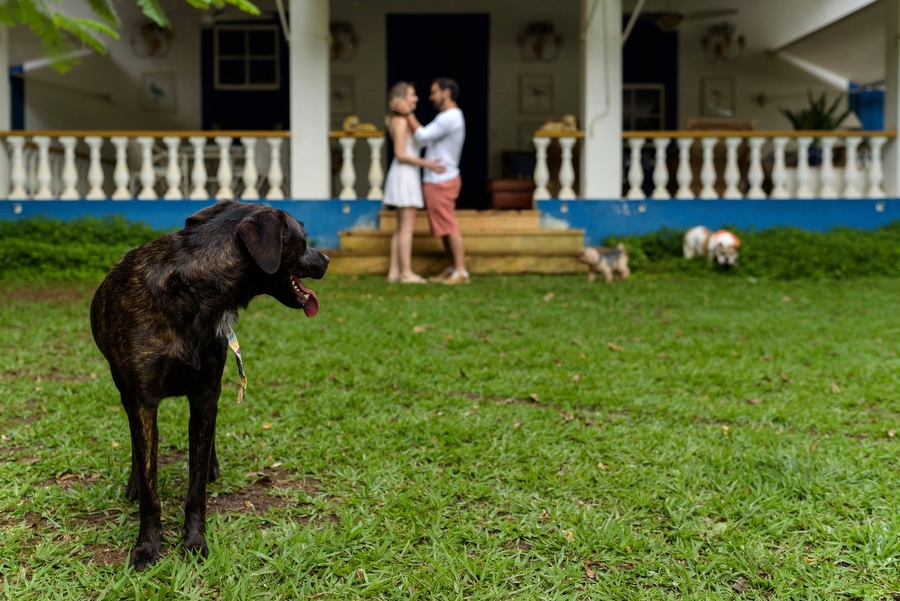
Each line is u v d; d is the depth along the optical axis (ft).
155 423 7.86
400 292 27.14
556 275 33.35
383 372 16.07
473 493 10.02
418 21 46.21
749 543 8.59
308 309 8.52
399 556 8.25
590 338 19.83
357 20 46.11
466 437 12.14
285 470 10.93
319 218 34.73
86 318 21.65
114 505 9.42
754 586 7.86
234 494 10.00
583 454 11.56
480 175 47.11
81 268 30.66
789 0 45.62
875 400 14.53
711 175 36.27
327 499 9.93
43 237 32.37
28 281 29.43
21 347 18.16
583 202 35.68
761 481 10.47
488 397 14.84
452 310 23.25
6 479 10.14
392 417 13.23
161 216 34.94
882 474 10.63
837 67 47.73
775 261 32.65
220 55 45.42
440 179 29.71
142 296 7.51
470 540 8.75
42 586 7.50
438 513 9.32
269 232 7.54
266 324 20.86
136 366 7.49
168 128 45.42
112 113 44.78
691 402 14.28
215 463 10.25
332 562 8.07
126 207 34.83
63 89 41.93
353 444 11.80
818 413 13.58
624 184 45.85
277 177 34.83
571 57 46.75
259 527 9.00
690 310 24.06
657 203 35.91
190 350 7.63
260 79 45.55
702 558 8.36
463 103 47.19
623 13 46.83
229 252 7.71
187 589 7.46
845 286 29.76
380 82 46.42
